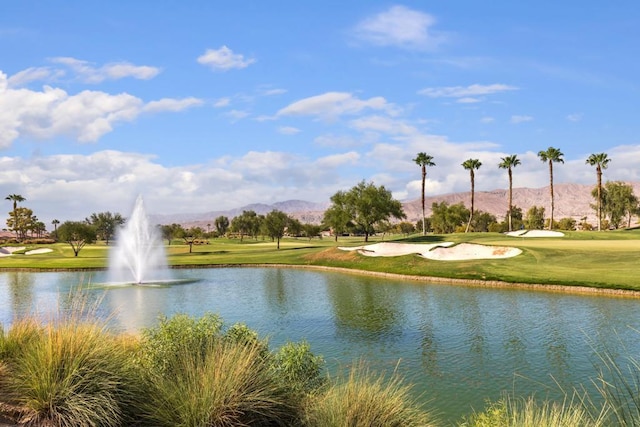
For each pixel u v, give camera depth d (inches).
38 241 5349.4
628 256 1579.7
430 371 637.9
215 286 1622.8
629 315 945.5
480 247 1995.6
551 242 2190.0
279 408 295.0
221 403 263.9
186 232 4884.4
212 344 337.4
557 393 542.0
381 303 1193.4
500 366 653.3
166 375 300.2
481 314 1013.8
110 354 291.7
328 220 3705.7
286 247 3762.3
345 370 629.9
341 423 267.4
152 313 1091.3
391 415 277.9
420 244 2288.4
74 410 249.3
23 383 270.7
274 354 432.8
